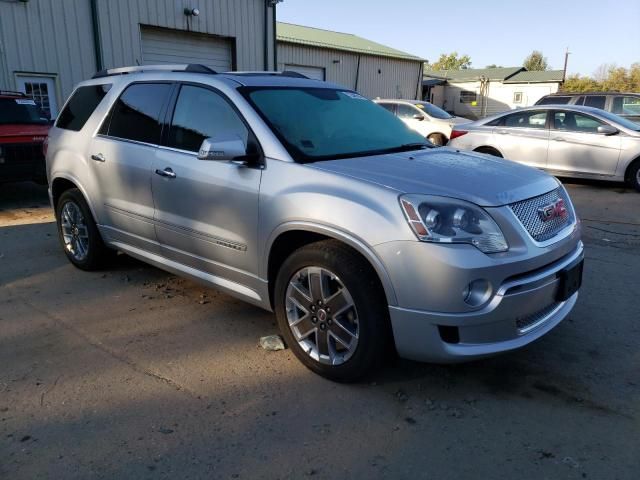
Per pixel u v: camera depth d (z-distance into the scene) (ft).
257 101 12.03
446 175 10.36
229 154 10.77
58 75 43.37
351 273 9.71
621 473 8.11
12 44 40.57
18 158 27.71
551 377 10.87
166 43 51.24
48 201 30.12
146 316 13.84
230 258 12.06
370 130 13.20
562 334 12.73
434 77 142.82
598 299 14.90
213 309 14.30
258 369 11.19
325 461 8.43
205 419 9.47
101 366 11.31
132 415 9.59
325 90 13.93
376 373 10.99
